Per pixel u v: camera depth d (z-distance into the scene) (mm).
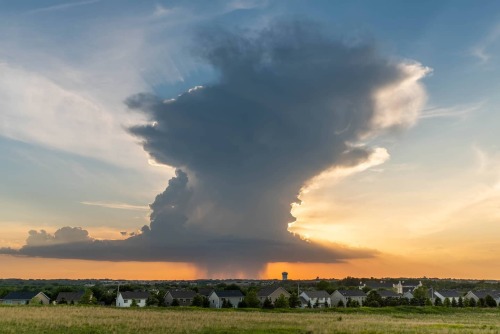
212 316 71875
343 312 107188
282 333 48031
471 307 139500
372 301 133000
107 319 59906
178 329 49188
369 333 50000
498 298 176125
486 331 54594
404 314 106625
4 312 68625
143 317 64875
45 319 57656
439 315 103938
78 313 70250
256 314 83250
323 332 49281
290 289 181625
